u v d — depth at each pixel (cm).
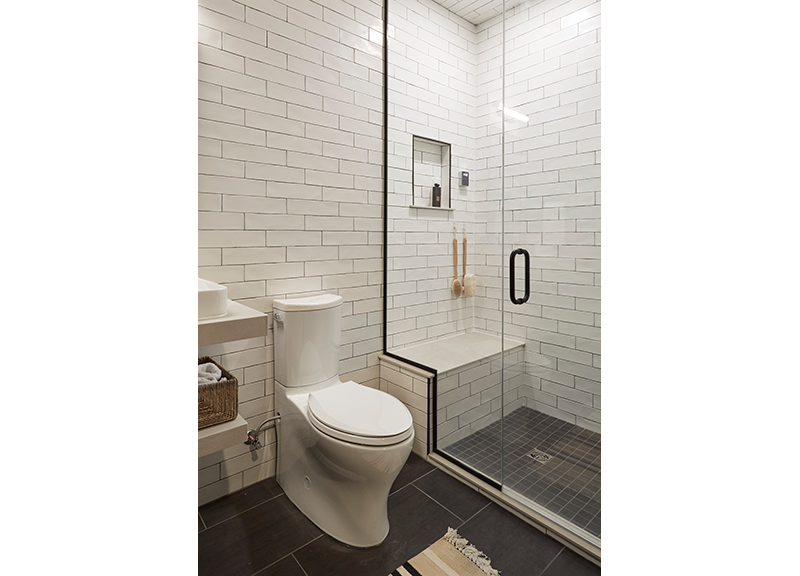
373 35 223
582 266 153
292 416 175
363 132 221
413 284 253
